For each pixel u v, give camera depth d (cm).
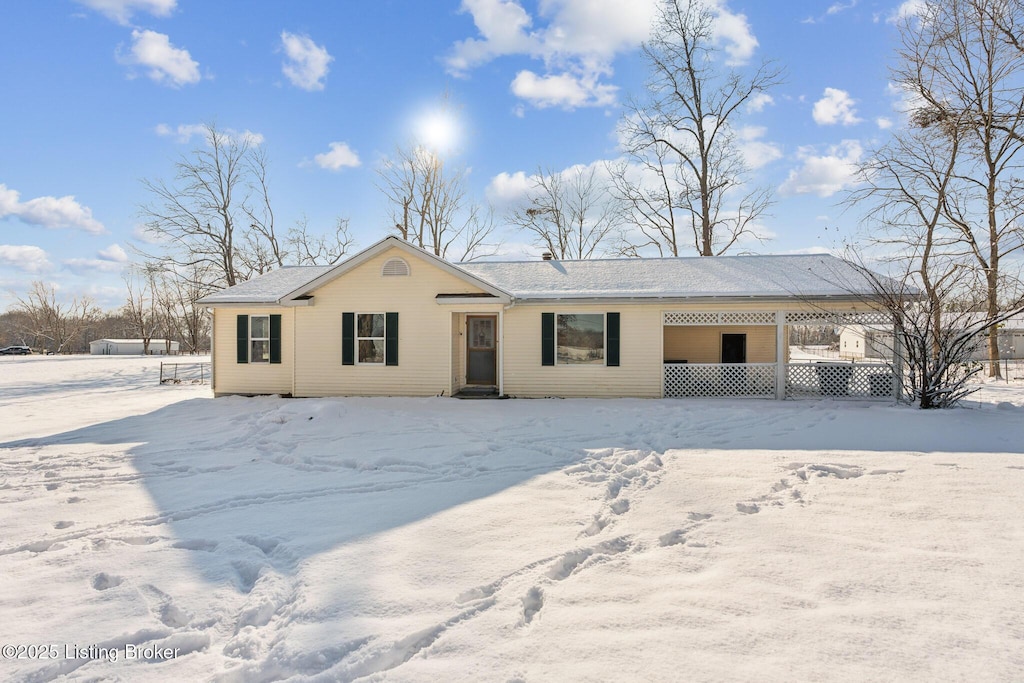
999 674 262
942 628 305
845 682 258
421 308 1435
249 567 417
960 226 2009
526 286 1518
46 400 1562
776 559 404
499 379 1437
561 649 292
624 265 1670
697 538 451
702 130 2692
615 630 310
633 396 1424
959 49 2000
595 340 1450
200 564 423
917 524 476
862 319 1312
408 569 398
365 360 1472
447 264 1395
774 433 931
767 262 1612
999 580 365
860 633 301
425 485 634
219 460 782
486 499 571
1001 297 1406
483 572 391
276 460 780
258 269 3319
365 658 288
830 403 1291
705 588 359
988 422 971
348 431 965
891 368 1286
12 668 288
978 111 1997
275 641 313
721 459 741
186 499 591
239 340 1520
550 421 1044
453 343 1445
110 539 477
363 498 586
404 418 1073
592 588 364
